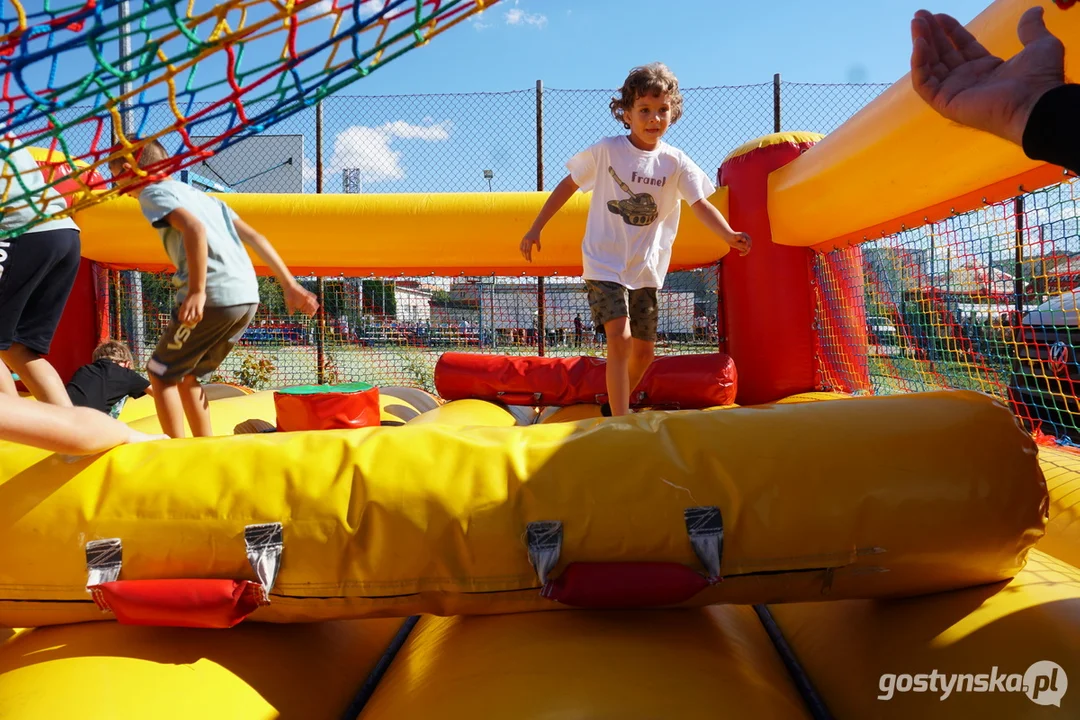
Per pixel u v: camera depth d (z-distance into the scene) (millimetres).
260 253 2773
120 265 5336
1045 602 1392
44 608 1525
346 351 6637
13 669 1452
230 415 3984
